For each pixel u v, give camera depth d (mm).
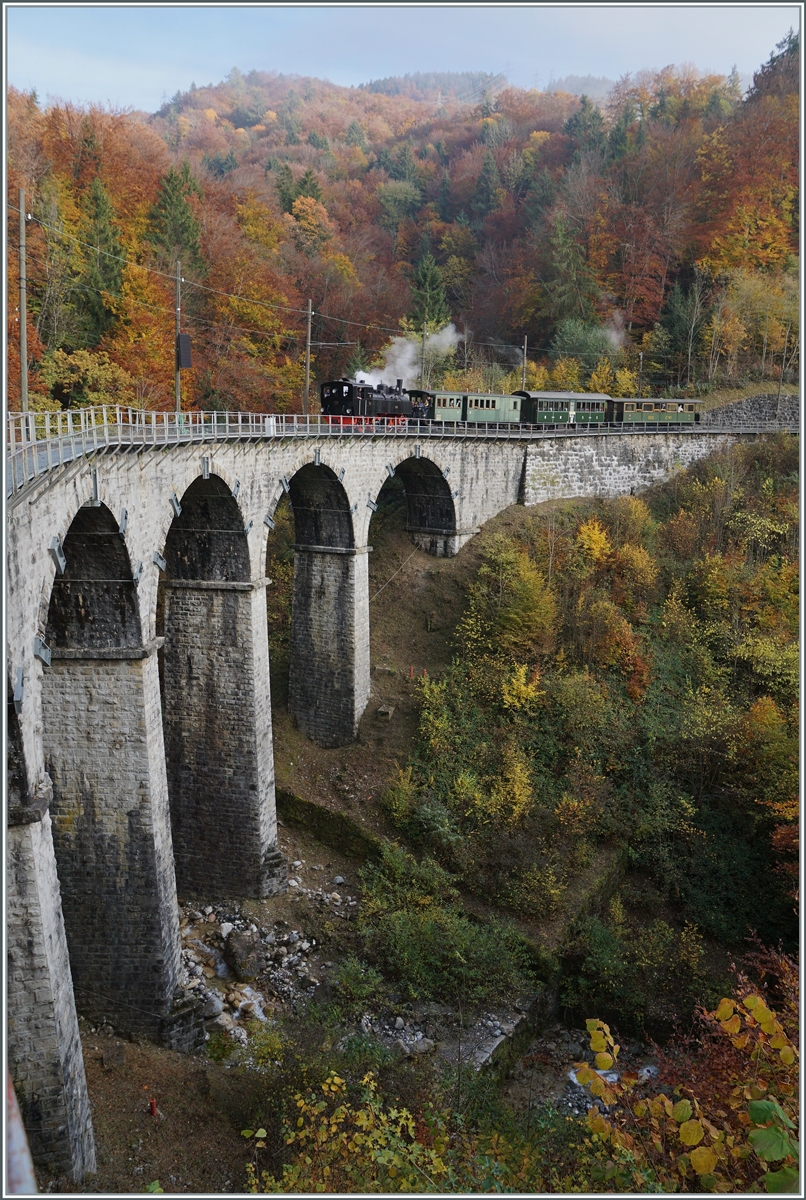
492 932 34469
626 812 40250
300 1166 18312
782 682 44312
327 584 44406
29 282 47562
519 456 55344
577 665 45625
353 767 43188
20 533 18219
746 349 75750
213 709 36156
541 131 108688
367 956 34281
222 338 60719
